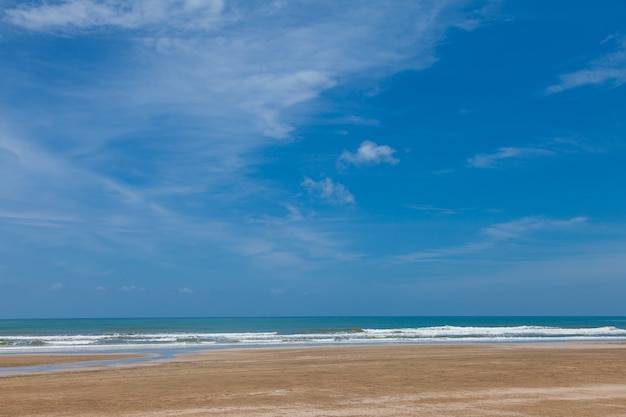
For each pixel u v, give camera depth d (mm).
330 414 13062
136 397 15844
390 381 18922
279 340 48656
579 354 30734
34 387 18172
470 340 49375
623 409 13547
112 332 77688
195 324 129500
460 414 12984
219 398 15539
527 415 12820
